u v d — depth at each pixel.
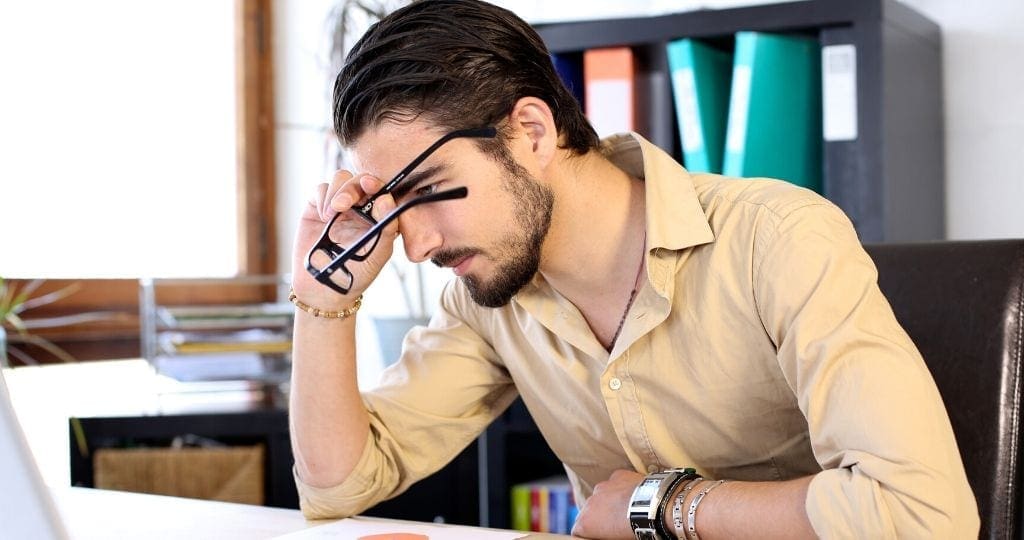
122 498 1.27
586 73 2.14
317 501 1.28
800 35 2.05
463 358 1.40
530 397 1.36
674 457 1.23
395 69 1.10
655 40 2.07
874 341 1.02
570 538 1.05
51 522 0.73
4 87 2.61
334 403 1.28
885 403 0.98
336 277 1.23
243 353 2.47
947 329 1.20
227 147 3.05
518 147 1.13
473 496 2.33
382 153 1.11
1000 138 2.20
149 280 2.51
